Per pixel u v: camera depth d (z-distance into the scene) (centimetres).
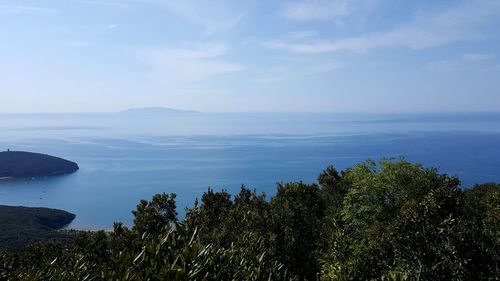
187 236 990
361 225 2830
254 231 2694
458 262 1427
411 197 2611
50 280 1009
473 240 1481
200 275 816
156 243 882
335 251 1852
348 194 3025
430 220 1523
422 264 1480
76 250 2442
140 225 2120
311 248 2941
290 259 2711
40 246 3023
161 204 2239
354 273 1639
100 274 906
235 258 998
